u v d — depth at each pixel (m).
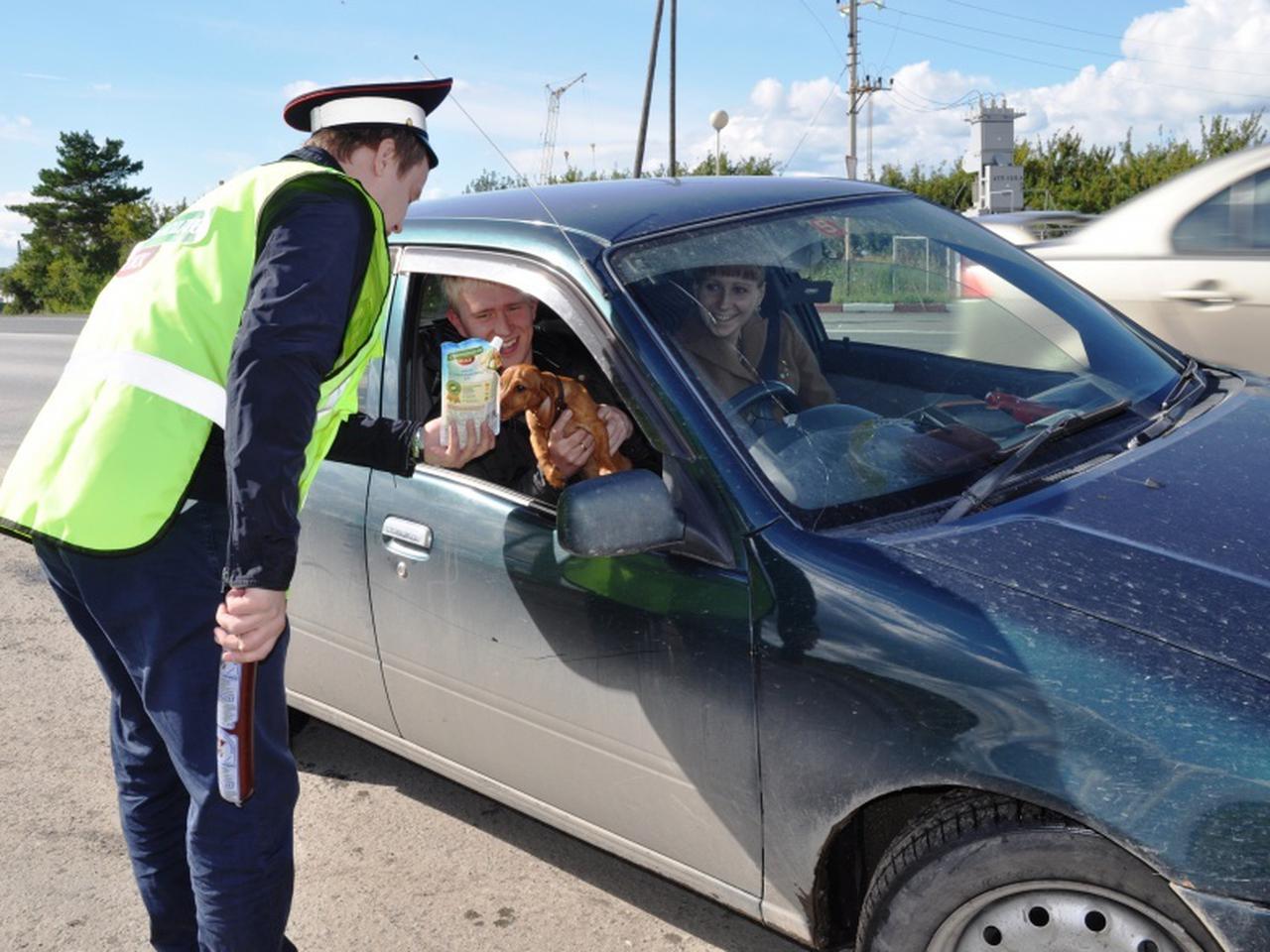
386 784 3.63
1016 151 34.88
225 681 2.09
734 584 2.22
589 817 2.61
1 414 11.63
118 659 2.43
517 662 2.61
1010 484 2.36
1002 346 2.95
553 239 2.67
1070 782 1.85
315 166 2.15
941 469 2.39
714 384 2.45
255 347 1.98
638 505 2.23
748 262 2.72
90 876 3.23
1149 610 1.95
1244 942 1.74
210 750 2.22
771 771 2.20
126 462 2.08
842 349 2.82
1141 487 2.33
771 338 2.64
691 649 2.28
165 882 2.58
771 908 2.30
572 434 2.56
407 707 2.94
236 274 2.14
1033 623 1.96
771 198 3.03
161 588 2.18
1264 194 5.02
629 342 2.45
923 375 2.86
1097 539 2.13
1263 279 4.95
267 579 1.99
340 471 2.97
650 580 2.34
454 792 3.57
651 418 2.38
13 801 3.64
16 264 85.81
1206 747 1.77
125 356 2.12
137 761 2.51
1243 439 2.59
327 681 3.16
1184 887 1.77
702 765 2.31
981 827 1.95
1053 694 1.88
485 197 3.12
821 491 2.29
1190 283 5.11
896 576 2.09
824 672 2.10
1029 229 6.20
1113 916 1.87
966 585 2.04
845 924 2.32
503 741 2.72
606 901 3.00
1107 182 33.47
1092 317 3.14
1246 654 1.85
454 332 3.05
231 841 2.24
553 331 3.15
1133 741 1.81
